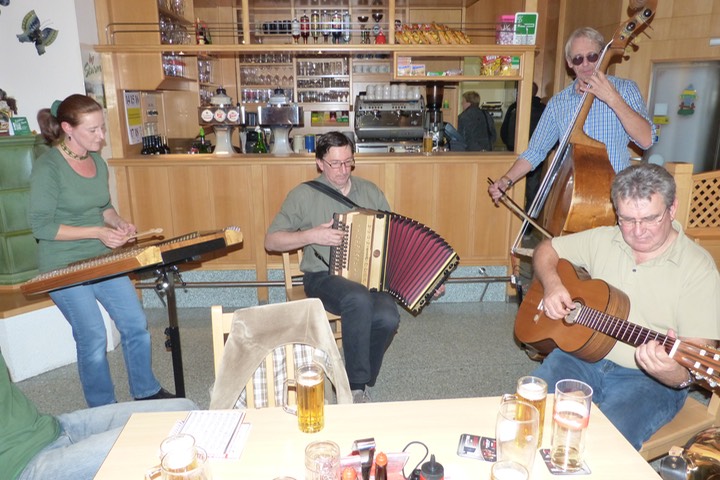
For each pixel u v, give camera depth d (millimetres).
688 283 1655
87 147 2221
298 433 1240
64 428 1562
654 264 1708
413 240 2398
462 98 6039
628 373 1808
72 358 3105
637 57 4715
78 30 3188
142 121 4156
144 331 2488
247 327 1583
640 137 2422
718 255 2926
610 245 1865
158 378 2912
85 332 2330
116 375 2969
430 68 6000
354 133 5504
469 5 5543
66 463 1383
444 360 3117
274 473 1104
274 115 3785
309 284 2635
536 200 2760
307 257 2744
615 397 1732
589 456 1161
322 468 1032
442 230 3838
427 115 5227
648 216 1576
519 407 1140
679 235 1701
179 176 3658
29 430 1471
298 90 6051
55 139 2285
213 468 1119
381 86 5176
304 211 2674
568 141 2533
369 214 2441
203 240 2029
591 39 2506
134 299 2467
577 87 2658
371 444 1157
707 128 4535
